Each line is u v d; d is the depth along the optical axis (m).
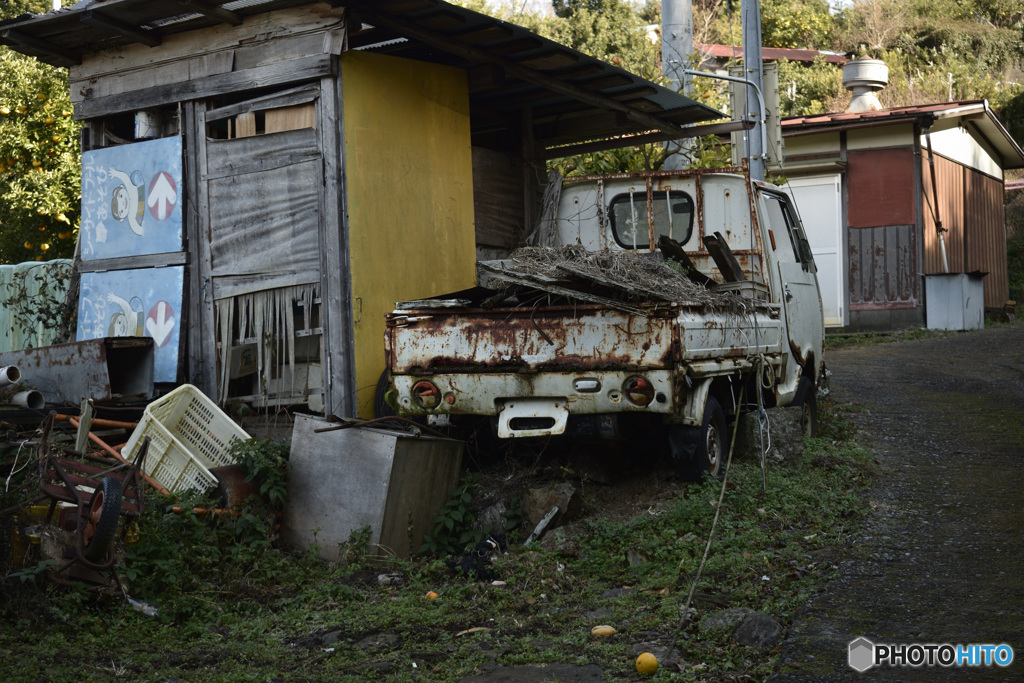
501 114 10.70
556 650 4.28
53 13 7.84
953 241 20.23
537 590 5.11
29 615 4.60
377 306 7.64
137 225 8.44
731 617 4.41
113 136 8.77
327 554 5.87
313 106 7.54
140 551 5.20
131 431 7.18
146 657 4.34
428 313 6.32
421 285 8.17
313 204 7.51
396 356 6.38
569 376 5.98
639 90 9.80
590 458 6.61
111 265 8.59
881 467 7.39
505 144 11.21
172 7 7.49
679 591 4.88
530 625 4.66
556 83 9.25
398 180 7.96
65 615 4.61
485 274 6.07
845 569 5.12
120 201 8.55
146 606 4.93
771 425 7.05
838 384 11.77
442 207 8.52
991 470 7.17
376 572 5.57
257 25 7.72
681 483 6.36
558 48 8.28
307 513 5.98
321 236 7.47
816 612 4.55
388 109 7.89
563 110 10.91
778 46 38.34
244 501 5.95
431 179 8.39
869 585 4.87
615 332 5.88
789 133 18.19
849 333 18.22
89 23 7.68
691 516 5.71
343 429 5.92
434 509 6.11
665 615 4.58
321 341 7.47
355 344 7.39
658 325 5.78
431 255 8.33
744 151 11.79
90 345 7.36
